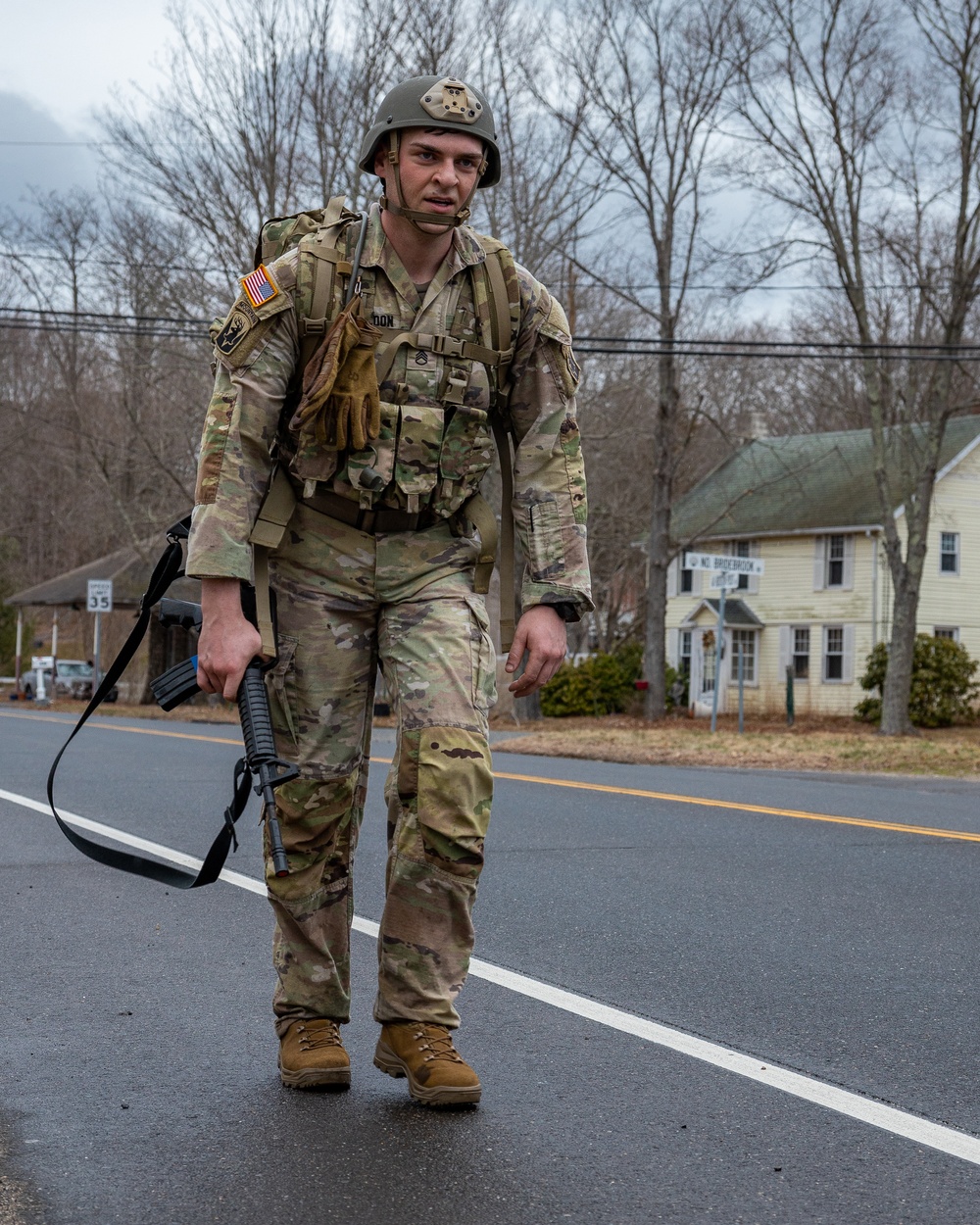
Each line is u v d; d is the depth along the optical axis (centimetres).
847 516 3606
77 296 3331
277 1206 284
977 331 3266
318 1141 322
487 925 586
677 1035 427
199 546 314
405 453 323
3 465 5391
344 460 323
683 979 499
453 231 329
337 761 334
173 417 3123
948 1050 417
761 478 4019
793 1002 470
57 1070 377
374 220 327
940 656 3142
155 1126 331
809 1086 379
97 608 3300
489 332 329
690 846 817
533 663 335
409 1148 319
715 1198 297
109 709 3244
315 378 318
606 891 668
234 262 2759
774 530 3741
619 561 4341
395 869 334
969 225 2575
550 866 737
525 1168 309
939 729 3069
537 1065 391
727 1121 348
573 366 342
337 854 346
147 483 3419
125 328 2708
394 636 328
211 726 2333
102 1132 328
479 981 490
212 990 466
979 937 576
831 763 1644
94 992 463
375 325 323
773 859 769
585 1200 293
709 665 3816
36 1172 303
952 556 3688
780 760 1672
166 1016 433
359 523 329
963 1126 349
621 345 3388
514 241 2739
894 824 936
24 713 2834
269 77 2670
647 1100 363
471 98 317
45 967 497
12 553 5088
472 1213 283
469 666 325
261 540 323
